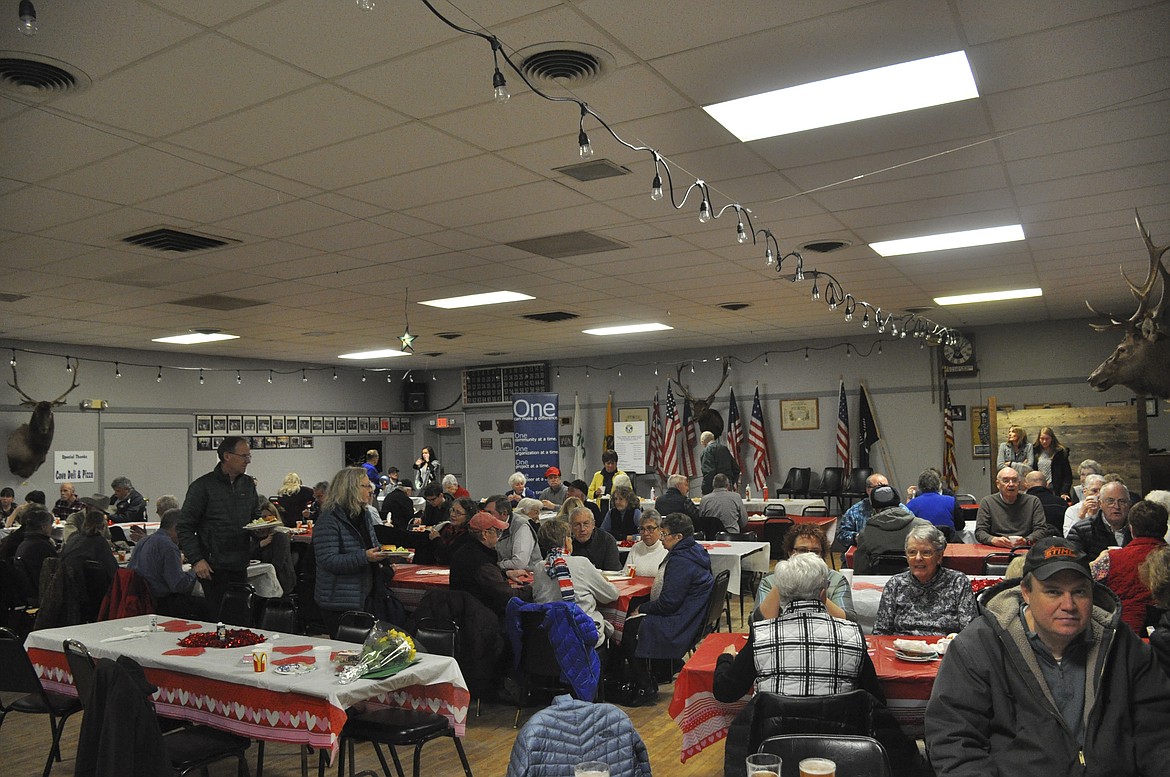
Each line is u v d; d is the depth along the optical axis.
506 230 6.72
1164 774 2.12
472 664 5.46
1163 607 3.38
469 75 3.84
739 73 3.91
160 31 3.34
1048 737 2.19
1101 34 3.59
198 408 14.74
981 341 13.82
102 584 6.59
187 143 4.60
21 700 4.48
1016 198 6.18
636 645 5.89
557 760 2.55
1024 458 10.56
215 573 5.80
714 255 7.84
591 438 17.20
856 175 5.52
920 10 3.36
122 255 7.18
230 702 3.73
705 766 4.72
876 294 10.31
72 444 12.81
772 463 15.45
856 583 5.03
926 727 2.35
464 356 16.42
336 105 4.14
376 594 5.52
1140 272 9.12
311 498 11.73
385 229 6.58
